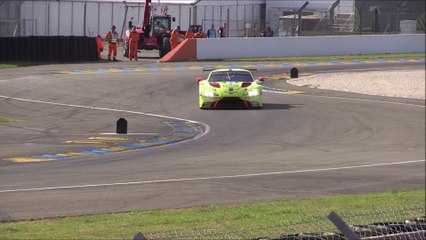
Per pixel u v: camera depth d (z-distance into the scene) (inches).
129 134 2992.1
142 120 3454.7
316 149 2792.8
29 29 7731.3
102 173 2127.2
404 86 5167.3
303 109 3964.1
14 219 1503.4
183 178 2103.8
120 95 4288.9
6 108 3619.6
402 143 3021.7
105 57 6599.4
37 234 1304.1
